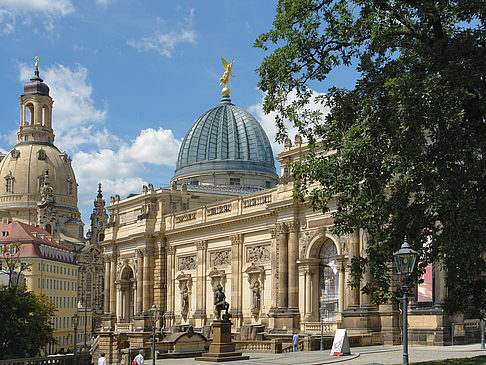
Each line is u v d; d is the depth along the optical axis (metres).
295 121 45.91
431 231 42.59
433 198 38.22
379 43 42.94
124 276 125.81
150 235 116.00
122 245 126.19
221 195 123.69
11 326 81.38
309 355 63.50
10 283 94.81
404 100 36.91
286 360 58.91
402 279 32.78
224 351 65.12
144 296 115.12
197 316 104.62
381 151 40.31
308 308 83.69
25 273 164.50
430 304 66.81
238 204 99.38
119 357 114.75
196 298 106.25
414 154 37.84
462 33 39.72
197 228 105.81
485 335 68.19
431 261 39.91
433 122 37.00
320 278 84.44
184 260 111.06
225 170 135.12
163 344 75.06
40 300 103.50
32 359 75.88
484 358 42.12
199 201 120.88
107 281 128.62
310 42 43.88
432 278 66.38
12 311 82.25
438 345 64.94
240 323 95.81
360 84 42.56
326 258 83.88
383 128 40.12
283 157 89.50
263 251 94.19
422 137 37.78
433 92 36.12
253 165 137.38
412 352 57.44
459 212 36.16
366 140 40.06
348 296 75.75
